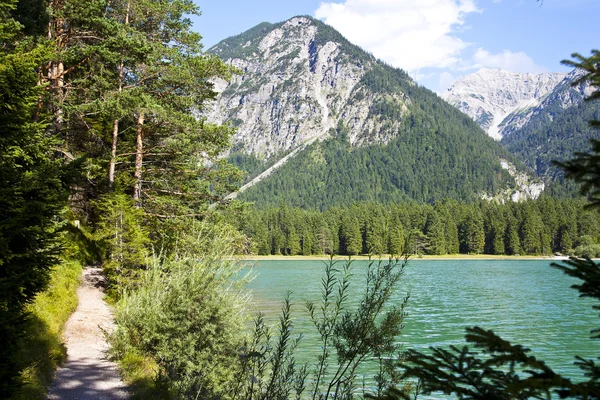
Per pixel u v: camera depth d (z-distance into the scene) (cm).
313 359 1689
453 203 15625
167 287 1227
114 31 2102
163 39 2488
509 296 4350
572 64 276
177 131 2389
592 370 243
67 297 1656
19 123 751
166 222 2269
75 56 1905
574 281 5956
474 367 261
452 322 2941
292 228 13312
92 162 2197
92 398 901
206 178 2481
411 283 5697
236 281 1219
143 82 2411
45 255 719
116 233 2003
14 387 672
